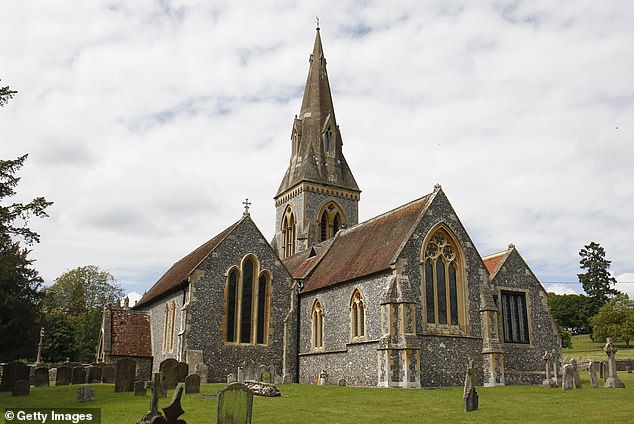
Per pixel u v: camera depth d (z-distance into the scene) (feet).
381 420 65.51
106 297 287.07
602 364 125.80
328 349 128.67
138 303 174.40
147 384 96.99
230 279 137.08
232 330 134.51
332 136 217.36
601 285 368.07
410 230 118.01
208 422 63.36
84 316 271.69
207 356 129.39
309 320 137.90
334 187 209.26
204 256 143.43
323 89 224.12
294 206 209.26
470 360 116.47
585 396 85.92
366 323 117.80
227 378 127.24
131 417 68.59
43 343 237.04
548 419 63.87
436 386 110.93
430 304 116.67
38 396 92.07
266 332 137.90
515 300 133.18
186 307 130.00
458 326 118.73
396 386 107.04
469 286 121.39
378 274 116.88
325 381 125.59
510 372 122.62
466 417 67.10
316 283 139.23
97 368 123.95
